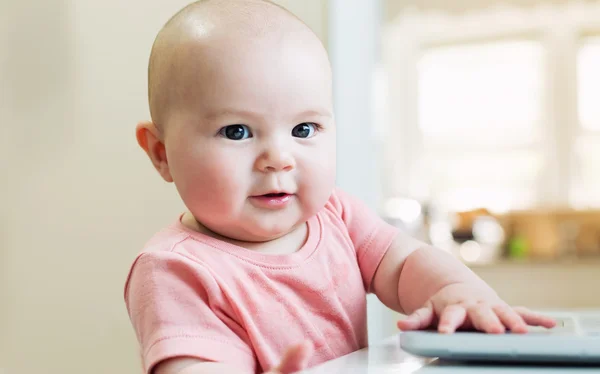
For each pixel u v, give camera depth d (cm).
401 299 70
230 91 59
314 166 62
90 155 128
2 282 134
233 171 60
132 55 125
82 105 129
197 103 60
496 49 335
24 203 133
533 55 330
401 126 343
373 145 133
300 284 64
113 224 127
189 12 66
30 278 133
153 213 124
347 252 71
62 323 131
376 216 77
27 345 133
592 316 65
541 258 305
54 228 131
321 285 65
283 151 60
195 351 54
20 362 133
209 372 51
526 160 329
